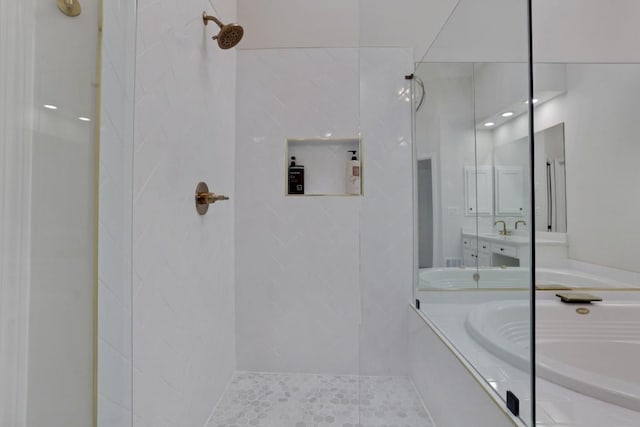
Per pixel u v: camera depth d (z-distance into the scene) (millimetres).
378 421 1248
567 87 1426
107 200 640
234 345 1624
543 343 1273
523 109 926
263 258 1636
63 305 497
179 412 1015
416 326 1472
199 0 1164
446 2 1569
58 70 486
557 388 803
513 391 750
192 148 1114
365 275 1604
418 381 1429
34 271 450
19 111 426
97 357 561
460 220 1238
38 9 451
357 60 1639
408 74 1598
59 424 487
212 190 1315
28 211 440
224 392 1446
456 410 1022
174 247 983
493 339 861
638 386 759
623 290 1356
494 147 1070
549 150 1446
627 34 1377
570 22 1419
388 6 1594
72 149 515
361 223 1603
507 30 924
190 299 1102
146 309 831
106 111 625
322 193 1697
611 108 1379
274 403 1367
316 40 1643
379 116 1607
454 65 1288
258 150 1644
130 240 711
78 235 526
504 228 992
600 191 1389
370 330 1604
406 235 1601
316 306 1623
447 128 1334
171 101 956
